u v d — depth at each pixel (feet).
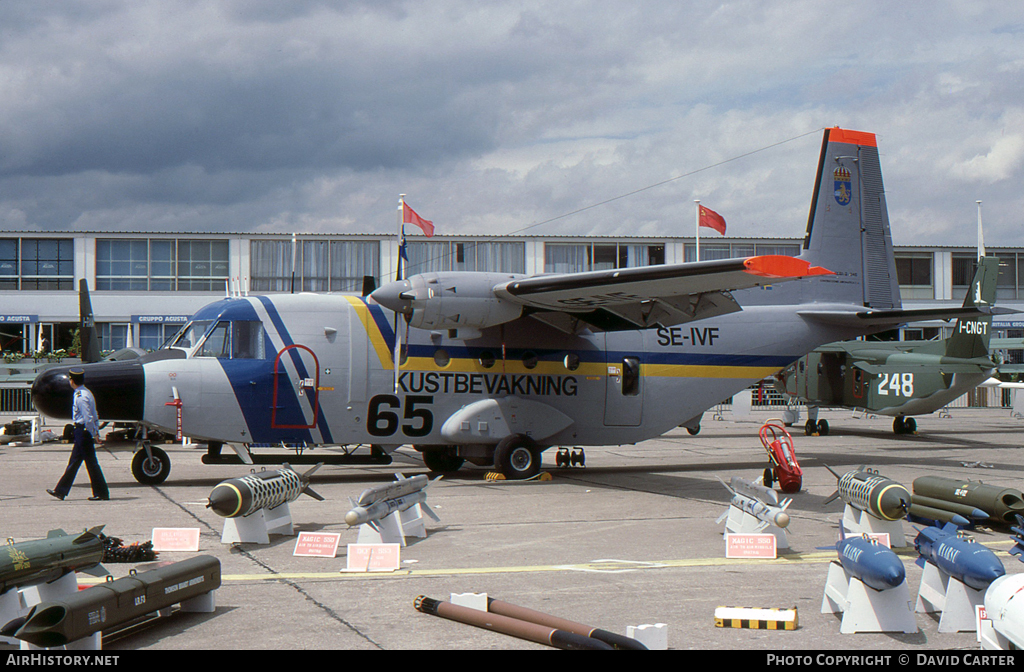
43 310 127.85
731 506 30.40
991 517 29.89
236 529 29.12
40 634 15.83
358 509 26.89
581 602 21.61
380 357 47.14
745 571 25.45
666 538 30.86
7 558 17.69
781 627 19.17
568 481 48.08
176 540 27.99
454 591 22.76
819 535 31.71
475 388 48.44
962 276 147.54
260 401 45.37
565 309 46.34
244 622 19.61
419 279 43.70
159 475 45.24
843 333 56.39
